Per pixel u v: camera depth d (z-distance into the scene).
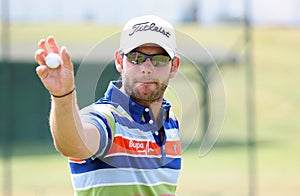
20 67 69.06
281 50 88.19
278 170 58.22
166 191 9.45
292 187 50.69
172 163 9.52
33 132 69.50
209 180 51.41
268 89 85.31
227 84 73.12
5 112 69.06
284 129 77.38
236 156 62.22
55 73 7.62
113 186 8.91
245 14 50.38
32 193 45.09
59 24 72.19
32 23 71.81
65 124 7.79
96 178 8.88
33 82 69.38
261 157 64.62
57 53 7.65
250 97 52.56
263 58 88.88
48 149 66.31
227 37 67.69
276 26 86.31
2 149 65.06
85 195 8.97
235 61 56.19
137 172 9.05
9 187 43.12
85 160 8.86
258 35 88.81
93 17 70.06
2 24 49.91
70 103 7.74
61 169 55.03
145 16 9.21
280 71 87.31
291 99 83.06
